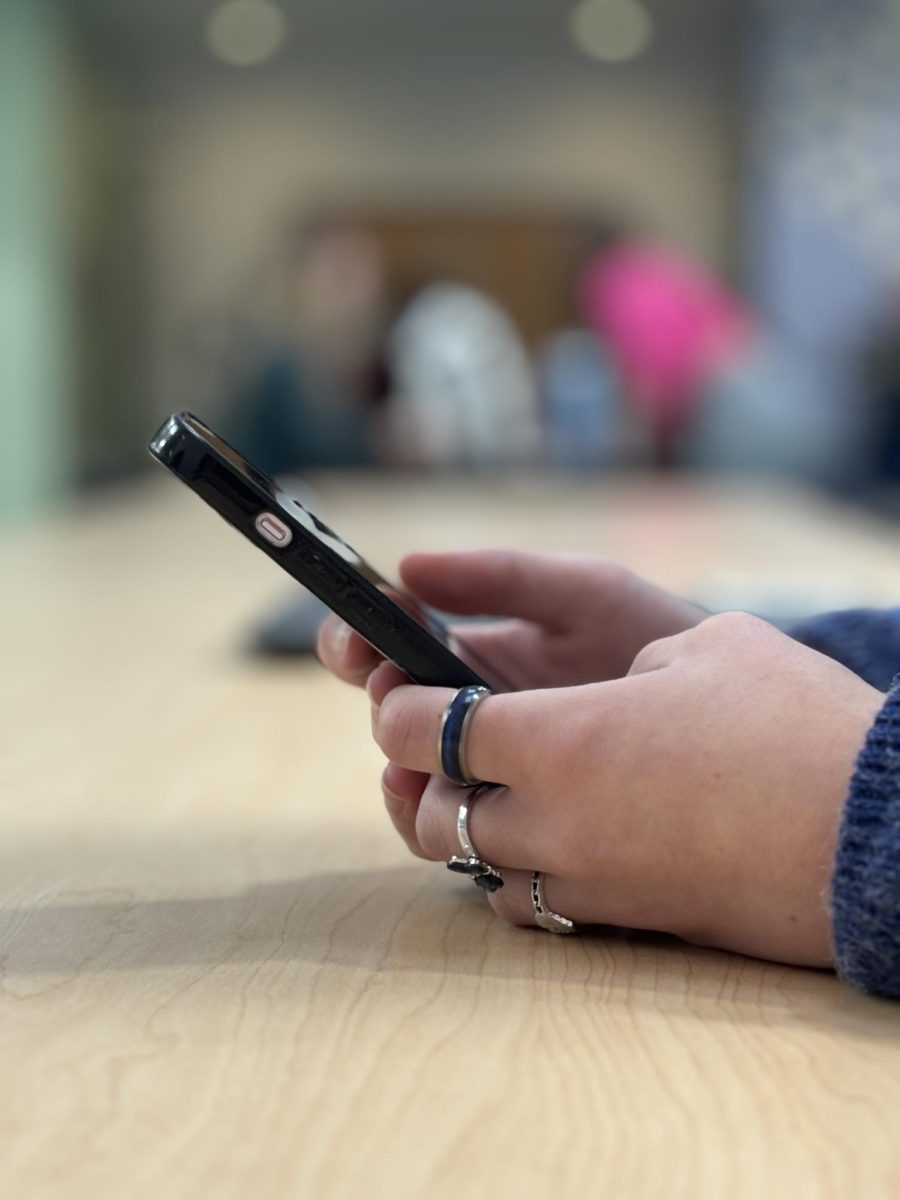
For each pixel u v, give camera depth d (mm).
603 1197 327
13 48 5559
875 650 616
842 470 5336
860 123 6574
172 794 827
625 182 8078
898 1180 336
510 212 8250
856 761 446
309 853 688
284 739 1003
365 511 3412
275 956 520
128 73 7914
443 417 5957
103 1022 447
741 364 6051
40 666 1354
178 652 1438
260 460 5723
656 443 6258
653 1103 382
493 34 7914
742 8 7504
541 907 530
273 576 2139
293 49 7984
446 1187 331
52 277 6184
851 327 6441
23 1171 342
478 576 720
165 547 2600
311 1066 410
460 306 6090
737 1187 332
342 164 8109
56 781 863
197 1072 404
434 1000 468
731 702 483
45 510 3941
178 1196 328
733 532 2672
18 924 563
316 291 6848
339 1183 334
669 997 470
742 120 7664
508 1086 393
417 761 521
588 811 492
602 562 728
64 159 6477
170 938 542
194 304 8164
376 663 643
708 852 476
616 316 6348
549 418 6281
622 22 7730
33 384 5746
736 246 7871
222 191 8133
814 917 469
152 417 8125
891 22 6477
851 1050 422
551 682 742
